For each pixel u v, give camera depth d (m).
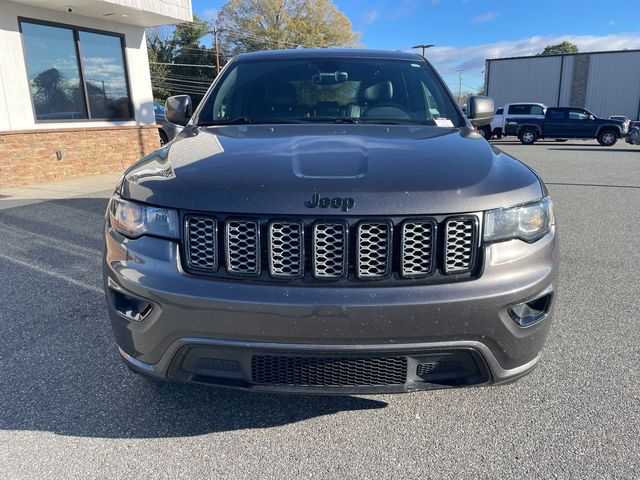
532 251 1.91
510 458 2.03
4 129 9.22
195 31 55.97
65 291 3.88
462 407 2.38
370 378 1.87
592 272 4.29
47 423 2.28
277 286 1.78
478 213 1.81
